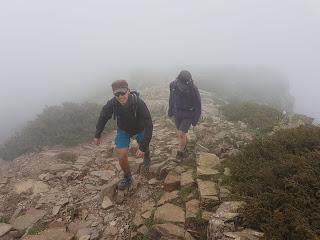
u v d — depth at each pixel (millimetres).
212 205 3252
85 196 4086
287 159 3414
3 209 4109
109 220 3533
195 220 3121
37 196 4188
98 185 4340
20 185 4469
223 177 3654
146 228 3211
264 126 5527
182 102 4227
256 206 2893
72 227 3508
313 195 2891
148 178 4156
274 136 4070
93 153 5383
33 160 5379
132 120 3518
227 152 4410
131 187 3939
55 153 5520
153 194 3799
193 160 4289
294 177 3076
